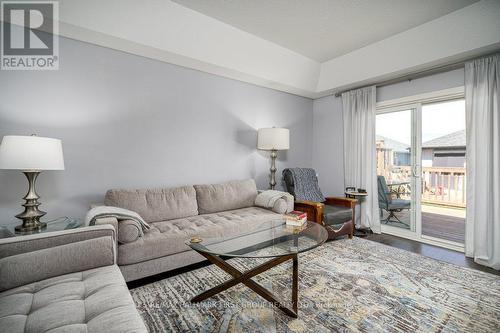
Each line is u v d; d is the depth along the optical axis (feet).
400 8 7.80
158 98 9.09
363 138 11.88
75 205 7.56
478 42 7.82
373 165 11.53
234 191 10.20
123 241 5.94
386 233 11.57
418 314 5.24
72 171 7.50
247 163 11.89
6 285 3.82
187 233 6.85
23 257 4.06
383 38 9.74
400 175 11.65
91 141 7.79
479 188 8.27
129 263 5.94
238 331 4.64
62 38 7.29
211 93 10.50
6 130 6.59
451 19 8.05
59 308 3.33
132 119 8.54
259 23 8.73
